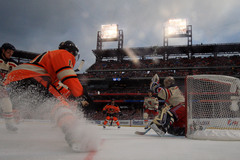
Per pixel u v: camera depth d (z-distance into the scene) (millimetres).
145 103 9531
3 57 3016
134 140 2875
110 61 47469
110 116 10898
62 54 1932
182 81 40469
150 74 41188
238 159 1438
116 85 43125
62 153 1562
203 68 40438
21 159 1312
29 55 42188
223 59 40906
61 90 2033
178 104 4246
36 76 1948
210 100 4141
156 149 1906
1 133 2285
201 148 2039
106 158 1400
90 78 42531
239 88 4043
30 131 2012
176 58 44656
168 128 4168
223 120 4078
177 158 1443
